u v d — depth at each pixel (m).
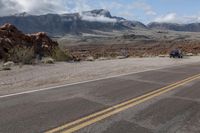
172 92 13.51
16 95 11.61
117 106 10.15
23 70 20.95
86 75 19.42
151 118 8.88
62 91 12.81
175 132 7.66
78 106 9.95
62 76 18.50
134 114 9.23
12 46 28.06
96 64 28.55
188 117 9.21
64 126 7.64
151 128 7.89
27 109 9.33
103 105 10.23
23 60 25.33
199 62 38.38
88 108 9.71
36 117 8.43
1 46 26.72
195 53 71.69
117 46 195.88
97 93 12.58
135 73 21.55
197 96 12.74
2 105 9.79
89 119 8.39
